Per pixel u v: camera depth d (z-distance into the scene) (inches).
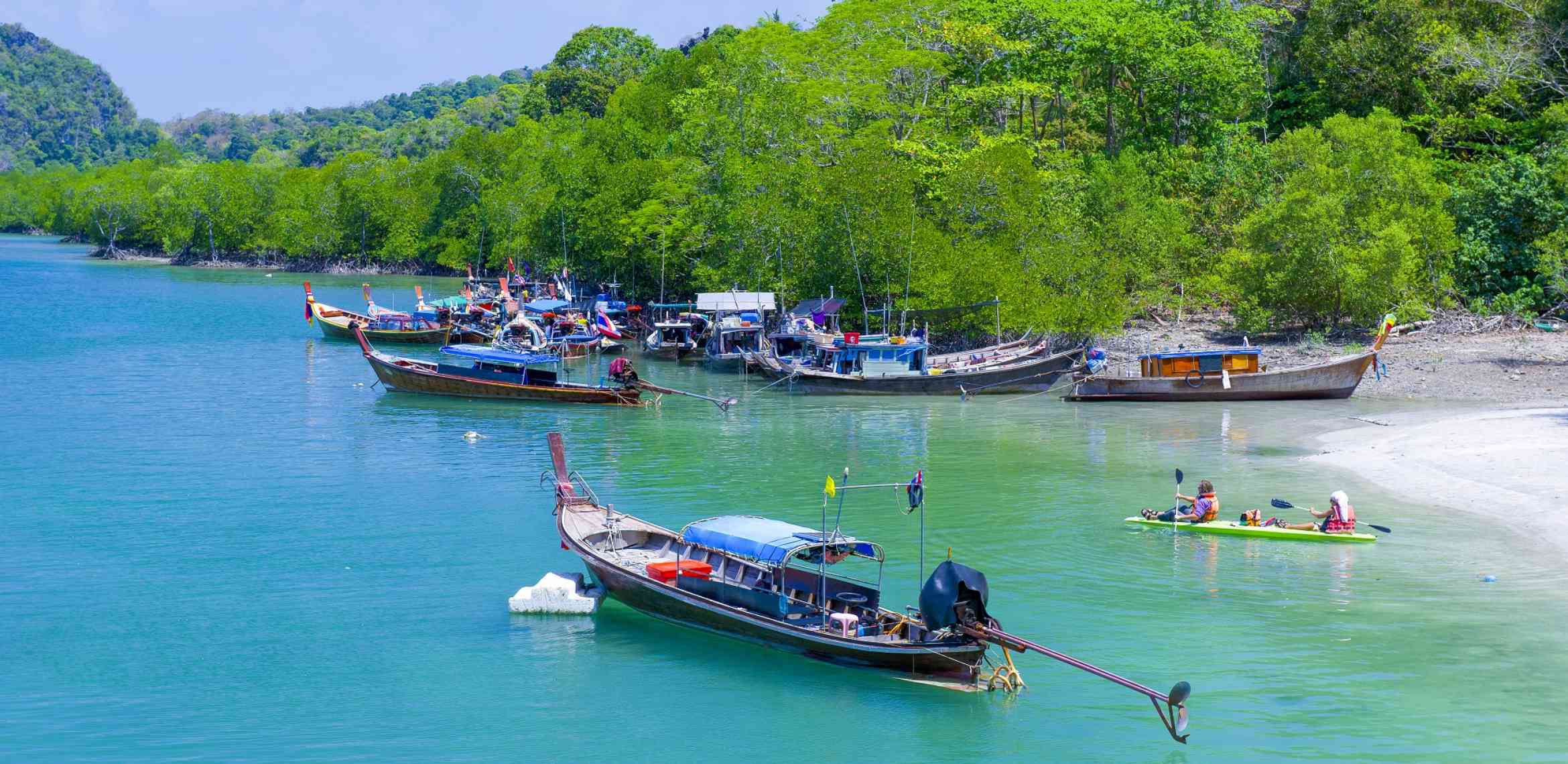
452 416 2524.6
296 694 1098.1
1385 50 3932.1
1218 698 1063.6
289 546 1533.0
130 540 1556.3
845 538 1187.3
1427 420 2204.7
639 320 4020.7
